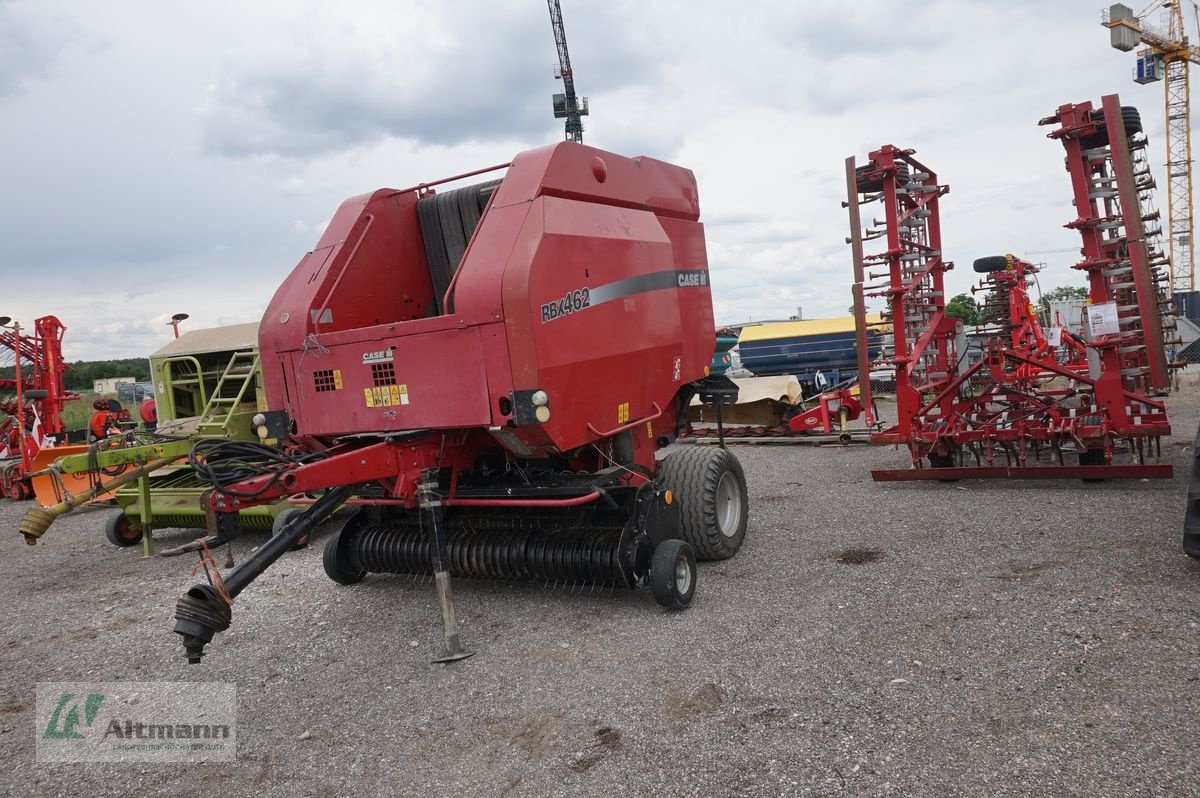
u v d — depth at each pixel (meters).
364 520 5.84
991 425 7.56
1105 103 6.99
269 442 5.30
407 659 4.36
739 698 3.54
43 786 3.29
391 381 4.69
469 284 4.36
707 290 6.43
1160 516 5.86
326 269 5.19
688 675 3.83
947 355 9.33
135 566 7.32
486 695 3.82
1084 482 7.36
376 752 3.36
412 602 5.36
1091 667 3.49
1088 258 7.33
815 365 18.98
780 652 4.00
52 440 13.22
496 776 3.08
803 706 3.41
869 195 8.66
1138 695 3.21
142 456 6.84
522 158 4.80
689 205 6.28
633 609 4.86
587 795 2.89
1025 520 6.12
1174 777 2.64
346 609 5.31
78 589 6.60
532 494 4.61
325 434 5.04
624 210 5.31
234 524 3.82
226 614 3.57
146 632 5.22
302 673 4.29
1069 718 3.09
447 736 3.45
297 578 6.21
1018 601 4.38
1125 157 6.94
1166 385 6.94
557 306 4.39
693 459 5.75
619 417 5.00
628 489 4.80
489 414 4.34
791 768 2.94
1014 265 11.91
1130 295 8.09
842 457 10.49
